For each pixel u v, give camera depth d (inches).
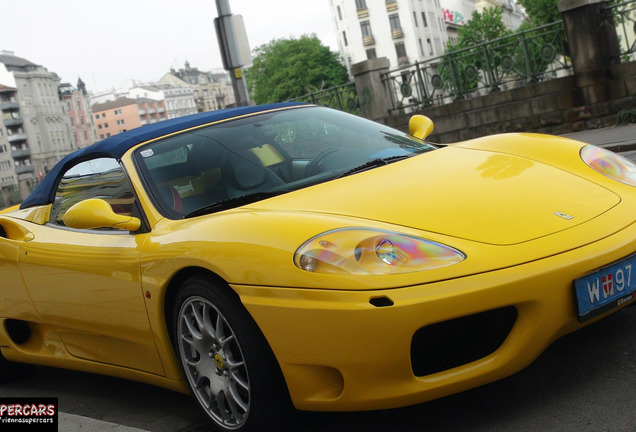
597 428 91.2
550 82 498.9
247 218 106.2
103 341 132.4
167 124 142.5
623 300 100.0
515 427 96.0
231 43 522.3
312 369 94.8
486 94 542.6
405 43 3796.8
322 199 112.3
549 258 95.0
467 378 93.7
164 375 120.4
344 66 3986.2
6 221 151.3
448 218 102.6
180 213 120.8
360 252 94.0
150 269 113.0
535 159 125.7
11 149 5482.3
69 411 138.8
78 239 132.8
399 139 144.6
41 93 5733.3
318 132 141.8
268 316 95.2
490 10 3061.0
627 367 106.1
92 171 138.3
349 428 104.3
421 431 100.3
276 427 102.2
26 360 154.5
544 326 93.7
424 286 90.2
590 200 109.5
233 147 132.5
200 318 109.0
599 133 439.8
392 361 90.3
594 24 469.7
